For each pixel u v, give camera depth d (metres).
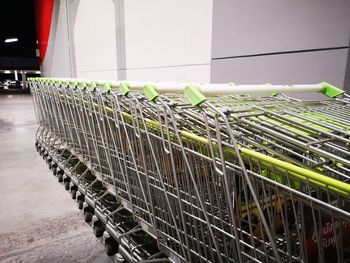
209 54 3.09
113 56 5.18
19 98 16.81
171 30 3.62
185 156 1.18
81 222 2.46
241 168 0.95
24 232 2.29
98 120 2.03
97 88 1.93
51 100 3.26
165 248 1.53
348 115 1.39
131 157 1.72
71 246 2.12
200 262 1.34
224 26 2.79
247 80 2.63
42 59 12.01
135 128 1.51
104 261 1.95
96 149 2.20
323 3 1.97
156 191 1.57
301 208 0.94
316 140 1.03
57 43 9.08
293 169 0.82
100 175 2.24
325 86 1.68
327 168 0.93
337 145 1.08
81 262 1.94
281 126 1.15
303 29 2.12
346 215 0.72
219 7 2.82
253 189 0.94
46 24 10.18
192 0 3.21
